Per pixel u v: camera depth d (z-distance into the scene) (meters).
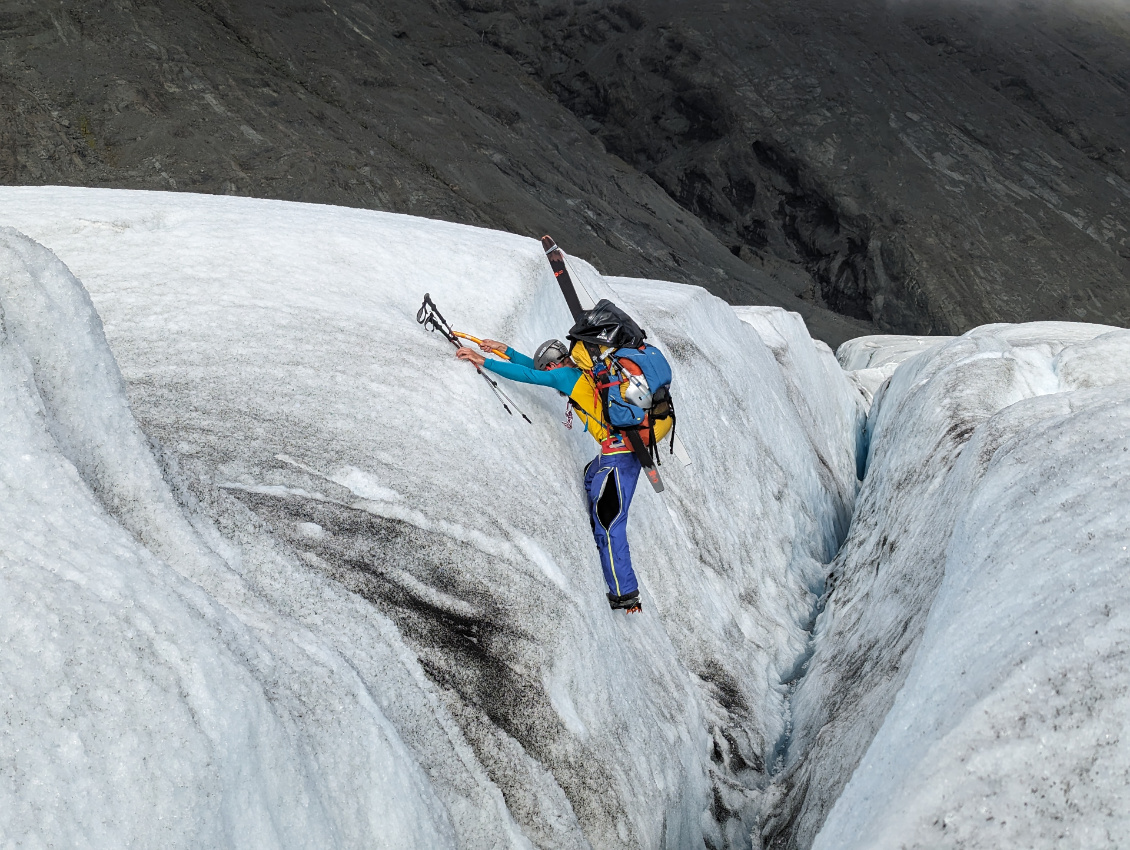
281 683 2.25
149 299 4.18
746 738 5.30
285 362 3.92
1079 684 2.04
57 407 2.29
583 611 3.78
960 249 88.88
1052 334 15.17
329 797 2.21
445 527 3.50
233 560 2.62
